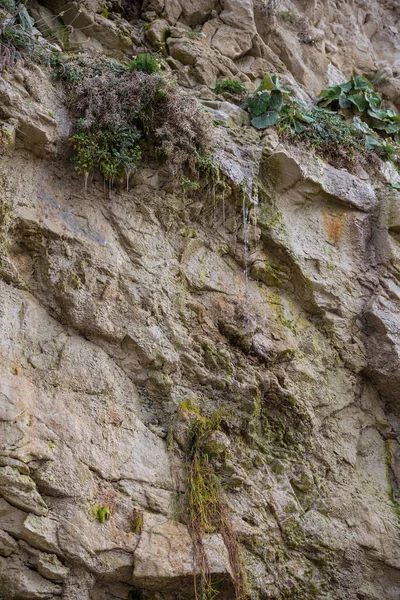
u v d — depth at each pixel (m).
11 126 3.90
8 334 3.59
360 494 4.34
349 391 4.65
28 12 4.99
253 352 4.32
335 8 7.12
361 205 5.14
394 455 4.66
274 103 5.25
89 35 5.22
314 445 4.34
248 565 3.69
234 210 4.66
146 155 4.42
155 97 4.38
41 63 4.29
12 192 3.89
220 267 4.52
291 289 4.76
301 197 4.98
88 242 4.03
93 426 3.60
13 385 3.44
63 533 3.24
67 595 3.18
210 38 5.82
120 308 3.97
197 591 3.42
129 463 3.62
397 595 4.14
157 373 3.94
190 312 4.22
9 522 3.18
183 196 4.48
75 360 3.73
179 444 3.81
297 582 3.87
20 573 3.13
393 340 4.67
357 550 4.13
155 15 5.71
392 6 7.61
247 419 4.12
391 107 6.77
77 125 4.16
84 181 4.21
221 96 5.38
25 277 3.85
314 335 4.67
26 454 3.29
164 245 4.35
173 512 3.58
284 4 6.50
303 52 6.41
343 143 5.46
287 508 4.03
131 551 3.35
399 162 5.84
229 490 3.85
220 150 4.72
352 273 4.92
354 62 6.89
